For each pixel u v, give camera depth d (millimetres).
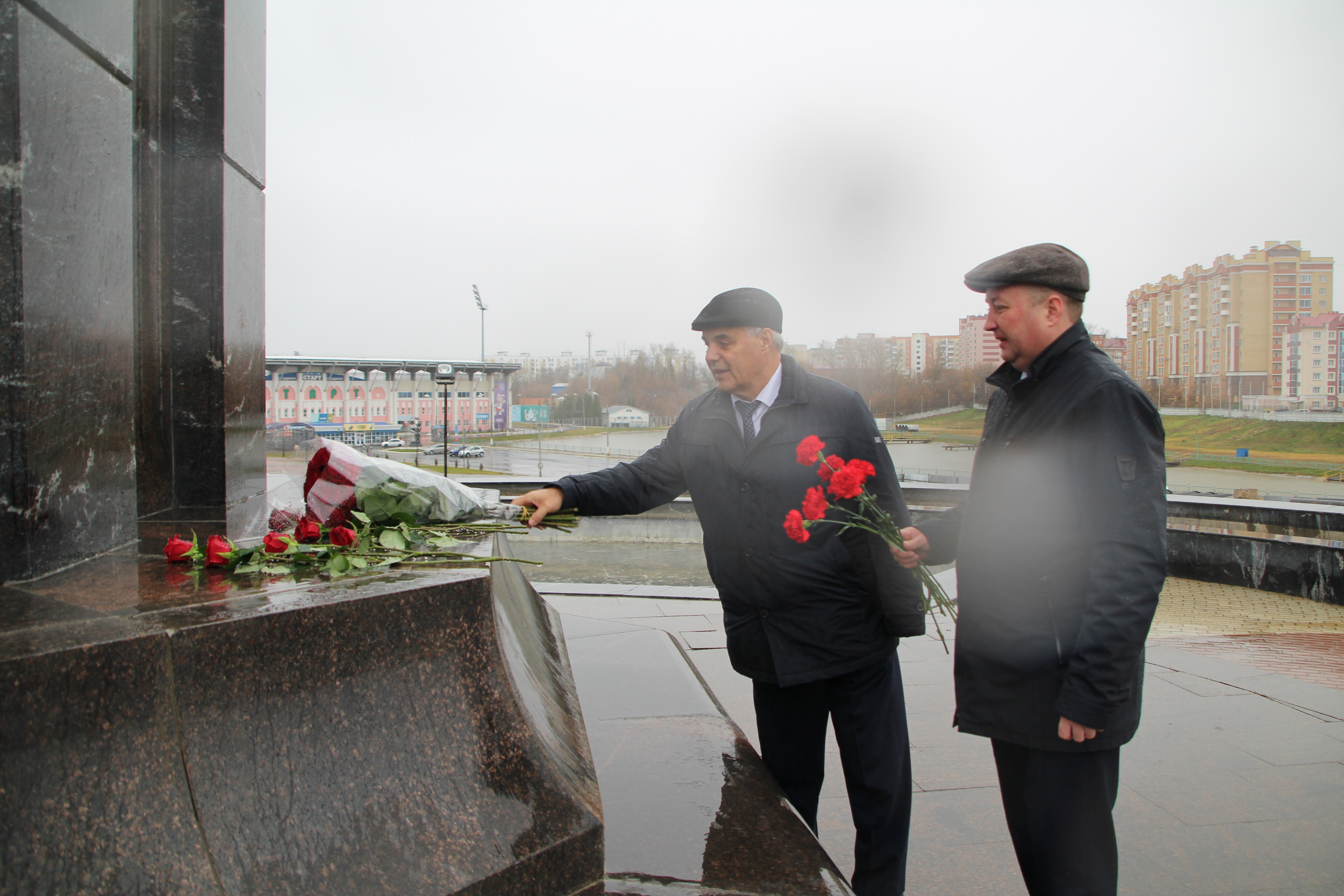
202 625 1241
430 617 1532
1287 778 3232
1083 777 1897
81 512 1929
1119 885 2508
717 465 2471
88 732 1120
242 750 1268
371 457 2268
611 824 1953
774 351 2455
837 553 2369
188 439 3121
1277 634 5926
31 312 1745
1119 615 1775
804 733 2535
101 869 1087
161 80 3043
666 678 3031
